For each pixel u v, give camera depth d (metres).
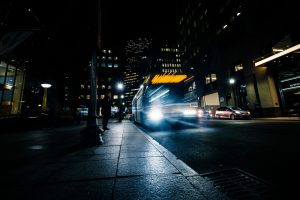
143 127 13.38
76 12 6.09
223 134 8.39
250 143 5.91
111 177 2.72
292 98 19.50
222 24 31.98
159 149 4.75
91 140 5.61
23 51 18.69
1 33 8.31
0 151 4.94
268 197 2.15
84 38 5.87
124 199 2.02
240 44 27.06
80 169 3.13
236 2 27.95
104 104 10.64
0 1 8.27
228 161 3.89
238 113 19.91
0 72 17.12
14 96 19.05
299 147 5.03
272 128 9.97
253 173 3.08
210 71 35.91
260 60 21.72
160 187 2.33
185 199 1.99
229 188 2.44
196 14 42.88
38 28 8.76
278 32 20.47
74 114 26.31
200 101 39.22
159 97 11.12
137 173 2.88
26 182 2.57
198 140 6.95
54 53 19.94
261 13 22.81
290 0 18.84
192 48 44.94
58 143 6.28
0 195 2.14
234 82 28.86
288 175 2.94
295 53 17.53
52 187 2.38
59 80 24.64
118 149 4.84
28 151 4.90
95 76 6.04
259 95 23.30
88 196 2.10
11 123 12.56
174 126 12.06
